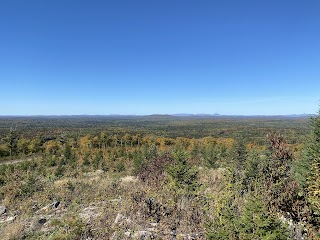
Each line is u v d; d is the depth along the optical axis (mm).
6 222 10023
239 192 9234
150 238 7258
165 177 12133
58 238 7617
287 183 8516
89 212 9859
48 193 13867
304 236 7102
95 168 32531
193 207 8773
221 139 80062
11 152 62438
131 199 9812
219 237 6781
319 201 7465
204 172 14258
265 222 6242
